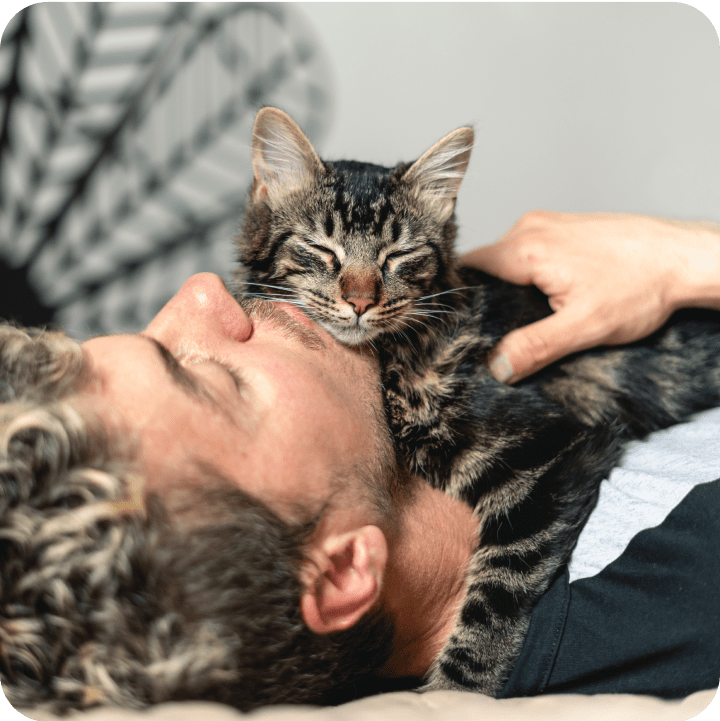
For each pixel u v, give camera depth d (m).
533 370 2.06
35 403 1.11
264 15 3.60
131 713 0.99
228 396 1.28
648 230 2.18
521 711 1.24
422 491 1.84
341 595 1.32
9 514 1.02
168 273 3.73
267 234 2.38
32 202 3.59
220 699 1.10
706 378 2.31
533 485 1.85
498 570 1.76
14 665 1.01
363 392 1.61
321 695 1.33
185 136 3.62
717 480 1.62
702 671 1.44
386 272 2.29
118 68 3.52
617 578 1.58
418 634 1.67
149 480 1.11
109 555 1.01
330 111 3.80
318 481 1.34
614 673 1.49
